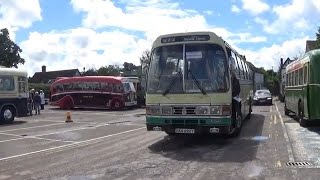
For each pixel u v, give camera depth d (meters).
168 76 13.05
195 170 9.40
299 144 12.90
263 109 32.41
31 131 19.02
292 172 8.94
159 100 12.99
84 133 17.89
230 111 12.68
